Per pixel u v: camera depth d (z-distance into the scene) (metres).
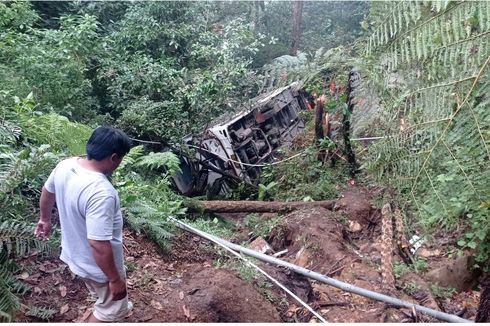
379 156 2.44
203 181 7.11
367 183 6.29
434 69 2.06
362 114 3.51
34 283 3.11
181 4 8.90
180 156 6.97
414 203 2.27
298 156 7.11
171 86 7.34
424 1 1.84
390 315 3.54
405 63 2.22
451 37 1.90
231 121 7.43
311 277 3.86
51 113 4.96
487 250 4.40
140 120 6.54
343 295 3.92
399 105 2.32
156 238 4.07
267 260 4.09
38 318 2.89
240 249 4.21
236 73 7.32
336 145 6.74
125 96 7.24
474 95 1.97
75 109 6.56
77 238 2.38
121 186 4.52
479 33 1.88
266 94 7.93
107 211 2.23
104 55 7.72
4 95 4.91
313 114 8.61
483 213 3.87
